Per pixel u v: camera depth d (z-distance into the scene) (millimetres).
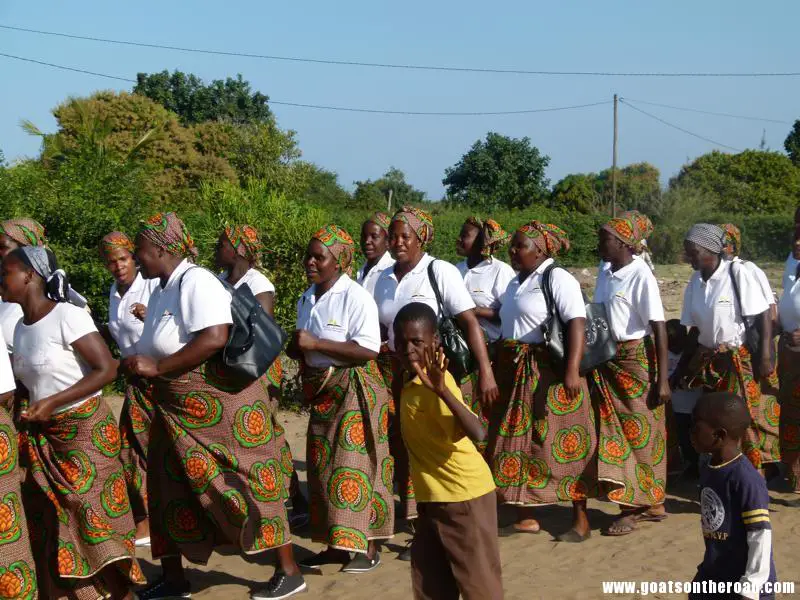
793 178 56875
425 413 3648
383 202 49875
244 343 4668
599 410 6090
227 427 4734
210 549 4922
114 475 4566
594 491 5953
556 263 6012
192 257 5691
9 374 4172
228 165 34562
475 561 3666
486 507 3697
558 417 5891
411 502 6102
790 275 6762
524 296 5941
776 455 6848
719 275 6500
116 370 4496
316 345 5207
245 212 10422
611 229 6184
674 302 21234
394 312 5797
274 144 36188
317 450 5371
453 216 30531
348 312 5336
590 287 25547
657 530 6098
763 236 40625
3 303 5133
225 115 57156
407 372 3723
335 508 5266
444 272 5719
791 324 6621
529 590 5039
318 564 5555
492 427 6125
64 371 4406
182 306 4617
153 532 4988
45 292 4418
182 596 5027
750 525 3367
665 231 39250
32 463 4398
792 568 5285
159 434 4910
